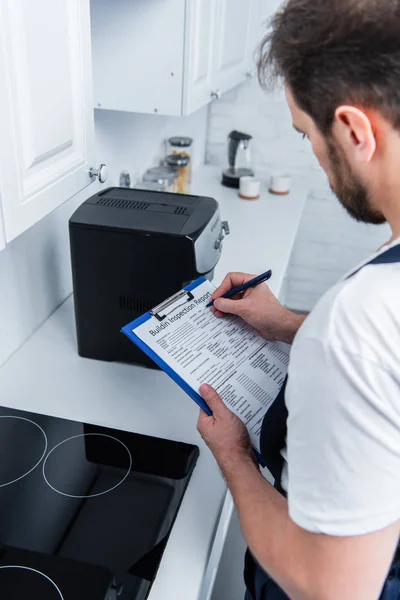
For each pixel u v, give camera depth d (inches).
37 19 28.9
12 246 50.3
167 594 30.9
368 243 115.3
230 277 43.7
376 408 20.4
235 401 35.4
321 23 21.3
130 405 46.0
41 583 30.6
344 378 20.8
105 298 48.1
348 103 21.6
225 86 71.8
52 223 57.7
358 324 20.9
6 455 39.6
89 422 43.8
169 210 48.9
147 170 82.4
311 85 22.3
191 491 37.7
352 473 20.9
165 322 39.4
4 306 50.1
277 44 23.3
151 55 54.1
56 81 32.2
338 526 21.3
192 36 53.0
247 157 108.2
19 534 33.6
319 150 24.5
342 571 21.7
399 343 20.5
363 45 20.3
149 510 35.7
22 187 30.0
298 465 22.5
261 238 78.3
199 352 38.2
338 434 21.0
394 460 20.6
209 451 41.4
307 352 22.0
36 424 42.9
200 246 45.4
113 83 56.0
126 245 45.2
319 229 115.9
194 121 103.6
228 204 91.4
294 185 104.1
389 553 22.0
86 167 38.6
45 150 32.1
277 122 107.0
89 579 31.0
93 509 35.5
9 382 48.1
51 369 50.1
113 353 50.8
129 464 39.5
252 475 29.6
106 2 52.4
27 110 29.4
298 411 22.4
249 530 26.1
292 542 23.4
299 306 126.6
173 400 46.9
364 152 22.0
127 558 32.4
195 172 107.9
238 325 41.5
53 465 39.1
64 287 62.5
